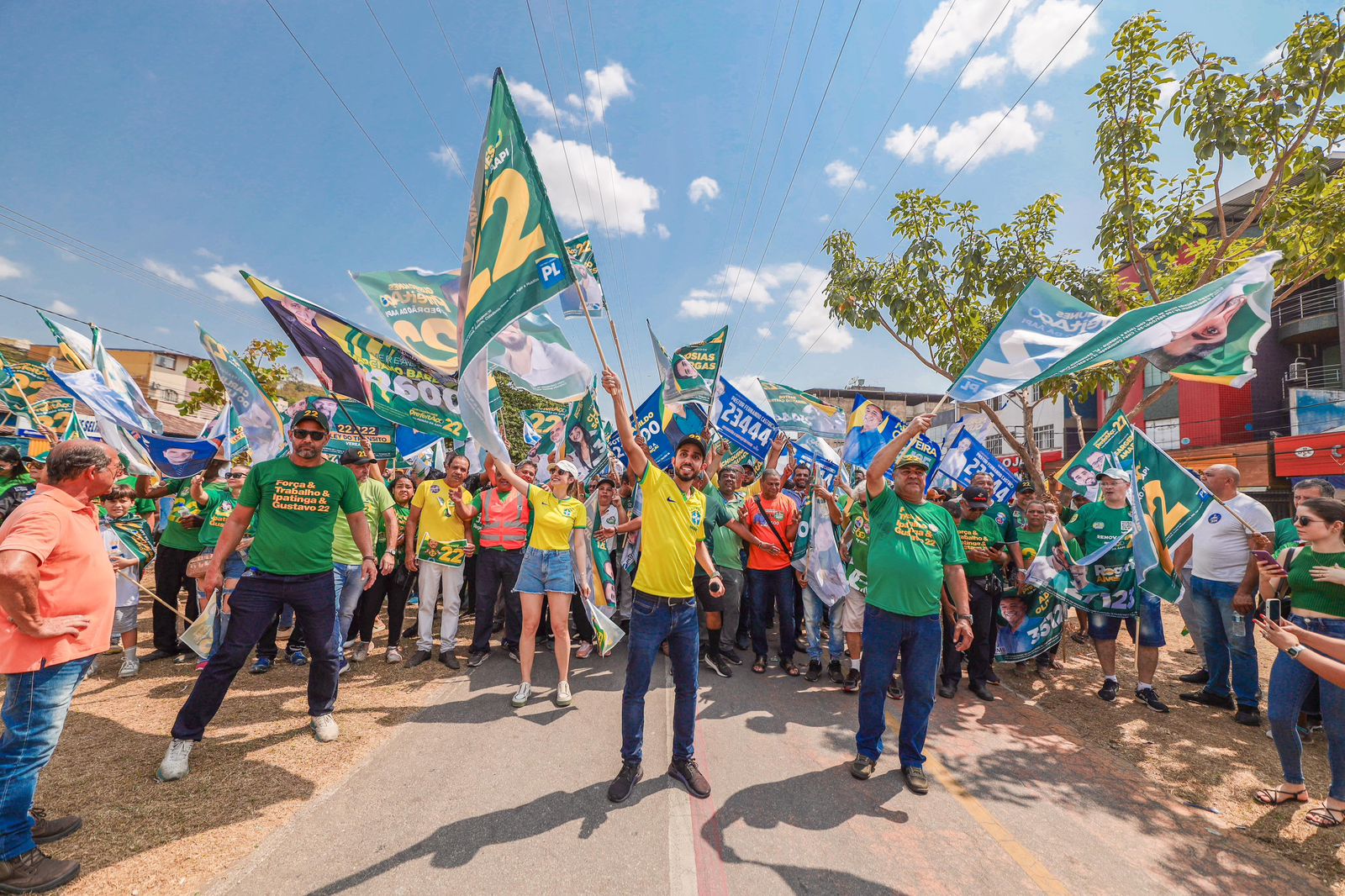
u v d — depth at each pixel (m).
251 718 4.26
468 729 4.16
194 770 3.46
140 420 5.46
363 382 5.64
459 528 5.76
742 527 5.80
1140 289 8.10
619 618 6.78
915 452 6.39
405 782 3.39
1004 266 8.08
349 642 6.27
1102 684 5.59
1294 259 6.75
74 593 2.70
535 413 8.97
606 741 4.02
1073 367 4.05
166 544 5.73
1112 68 7.00
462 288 3.61
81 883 2.48
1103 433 6.20
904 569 3.60
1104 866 2.88
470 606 8.00
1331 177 6.38
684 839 2.94
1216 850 3.04
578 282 3.72
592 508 5.79
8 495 4.39
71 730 3.98
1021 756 4.05
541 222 3.78
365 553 4.09
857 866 2.80
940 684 5.48
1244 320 4.09
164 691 4.76
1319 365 19.14
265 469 3.78
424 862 2.67
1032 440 9.15
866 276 9.04
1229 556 4.97
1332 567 3.39
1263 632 3.37
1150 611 5.08
